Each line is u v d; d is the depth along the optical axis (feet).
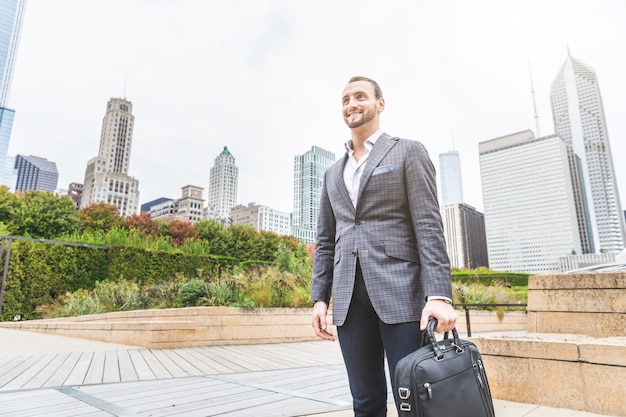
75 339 24.31
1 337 24.79
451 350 3.32
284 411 8.05
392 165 4.22
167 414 7.86
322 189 5.28
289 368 14.43
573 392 6.13
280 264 33.96
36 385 10.77
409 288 3.82
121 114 390.21
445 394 2.99
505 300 39.99
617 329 8.81
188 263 48.37
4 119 431.84
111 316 26.99
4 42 416.26
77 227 86.74
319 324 4.63
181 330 20.33
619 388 5.67
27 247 40.16
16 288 38.63
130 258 44.80
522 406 6.38
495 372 7.08
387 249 4.00
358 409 4.15
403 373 3.03
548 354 6.48
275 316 23.94
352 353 4.17
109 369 13.53
